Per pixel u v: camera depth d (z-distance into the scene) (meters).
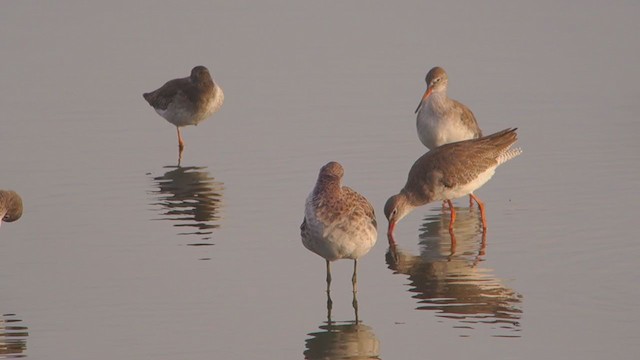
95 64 26.44
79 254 15.98
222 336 13.17
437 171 16.45
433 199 16.69
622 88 23.92
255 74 25.56
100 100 24.19
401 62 26.03
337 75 25.31
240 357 12.59
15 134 22.00
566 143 20.69
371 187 18.56
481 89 24.09
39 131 22.22
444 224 17.39
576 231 16.34
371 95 23.94
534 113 22.50
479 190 18.67
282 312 13.89
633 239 15.85
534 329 13.10
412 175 16.70
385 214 16.70
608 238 15.96
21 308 14.04
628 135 20.95
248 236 16.62
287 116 22.91
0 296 14.44
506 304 13.90
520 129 21.55
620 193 17.91
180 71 25.81
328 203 13.38
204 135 22.16
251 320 13.66
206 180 19.42
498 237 16.42
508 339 12.84
